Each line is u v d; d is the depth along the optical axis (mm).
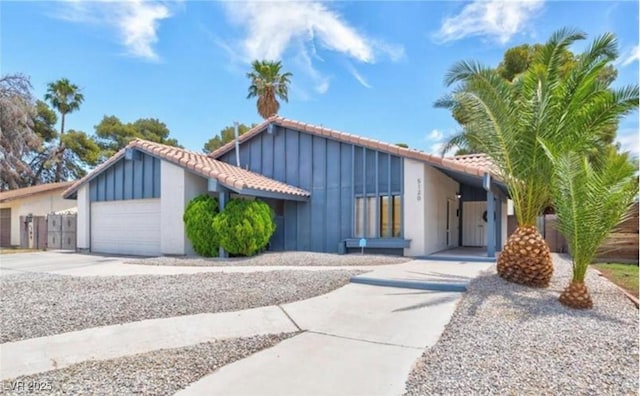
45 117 35438
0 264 12258
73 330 5250
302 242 15031
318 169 14992
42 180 35312
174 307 6387
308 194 15031
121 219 15883
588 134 7562
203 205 13031
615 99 7184
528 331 5070
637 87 7012
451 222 16594
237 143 16625
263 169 16344
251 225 12602
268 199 15070
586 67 7555
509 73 23062
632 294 7598
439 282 7996
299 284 8125
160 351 4629
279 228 15422
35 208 23375
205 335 5215
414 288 7969
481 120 7984
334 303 6852
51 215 19344
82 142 36375
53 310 6094
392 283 8211
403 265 10891
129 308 6266
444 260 12133
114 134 38688
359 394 3518
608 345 4547
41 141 30531
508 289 7363
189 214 13117
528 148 7695
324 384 3734
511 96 8078
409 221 12922
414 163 12945
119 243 15891
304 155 15375
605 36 7402
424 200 12758
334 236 14445
